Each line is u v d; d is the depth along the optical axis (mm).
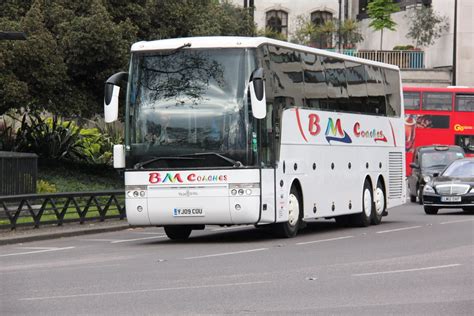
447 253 21594
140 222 25281
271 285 16328
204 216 24844
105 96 25062
